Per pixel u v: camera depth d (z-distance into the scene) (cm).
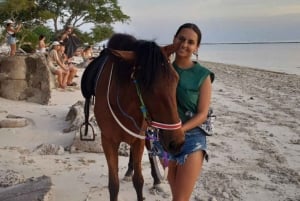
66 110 966
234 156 678
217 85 1944
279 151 718
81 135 624
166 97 300
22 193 428
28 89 1070
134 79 324
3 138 716
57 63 1316
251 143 769
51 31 4119
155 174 501
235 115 1070
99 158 621
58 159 610
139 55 320
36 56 1081
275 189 530
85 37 4112
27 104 1021
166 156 335
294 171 606
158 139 330
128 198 477
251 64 4312
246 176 575
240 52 10281
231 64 4372
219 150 712
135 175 425
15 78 1057
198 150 330
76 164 589
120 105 374
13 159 601
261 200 494
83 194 478
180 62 337
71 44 1681
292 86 1903
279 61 5059
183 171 329
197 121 323
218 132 853
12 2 2859
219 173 581
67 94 1229
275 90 1720
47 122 840
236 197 499
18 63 1056
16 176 515
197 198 485
